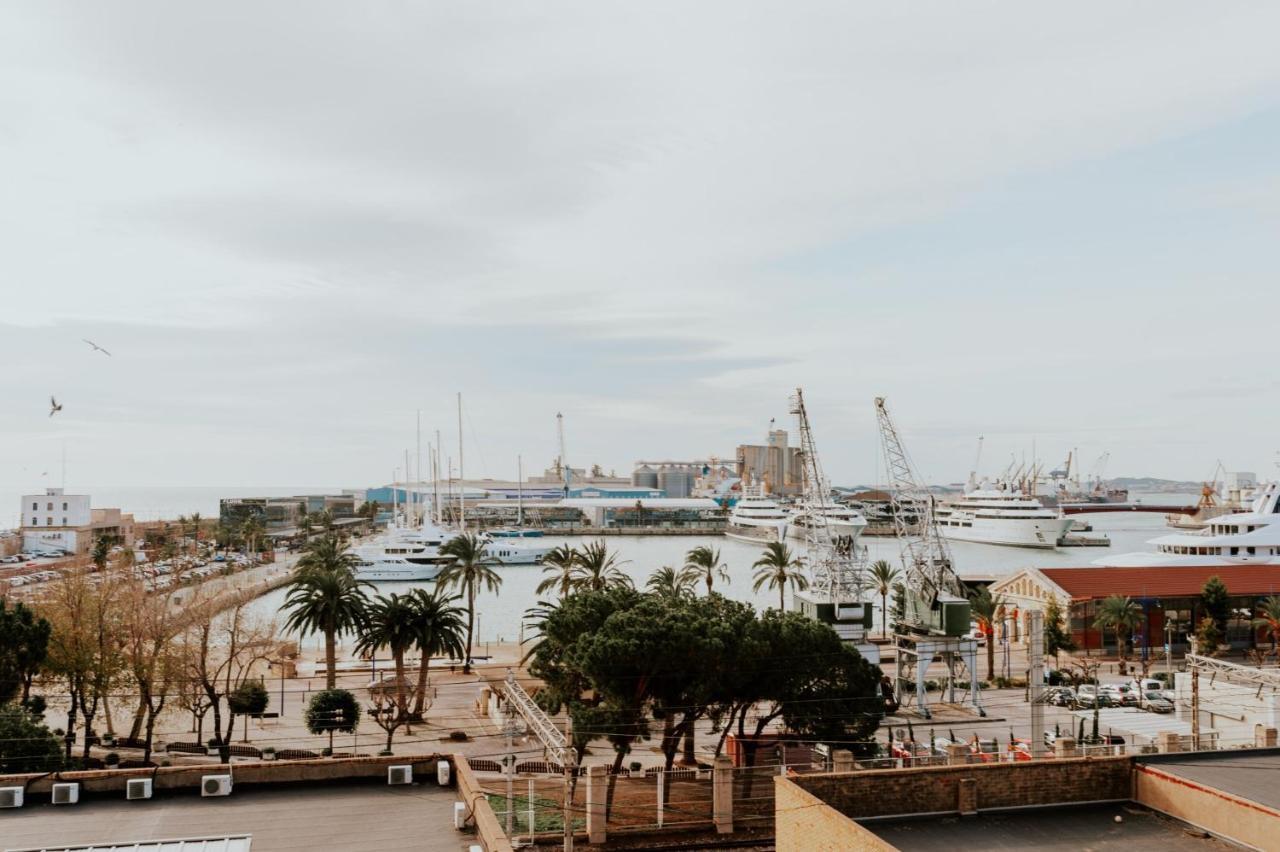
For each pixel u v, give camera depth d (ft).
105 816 97.55
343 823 96.53
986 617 327.67
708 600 205.87
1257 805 97.45
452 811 100.42
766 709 259.39
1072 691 283.59
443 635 263.49
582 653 174.91
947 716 266.98
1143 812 110.22
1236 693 220.23
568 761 127.85
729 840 161.79
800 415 420.77
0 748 173.78
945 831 104.83
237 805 101.24
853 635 295.28
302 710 263.49
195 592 348.18
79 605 223.30
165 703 236.63
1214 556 469.98
